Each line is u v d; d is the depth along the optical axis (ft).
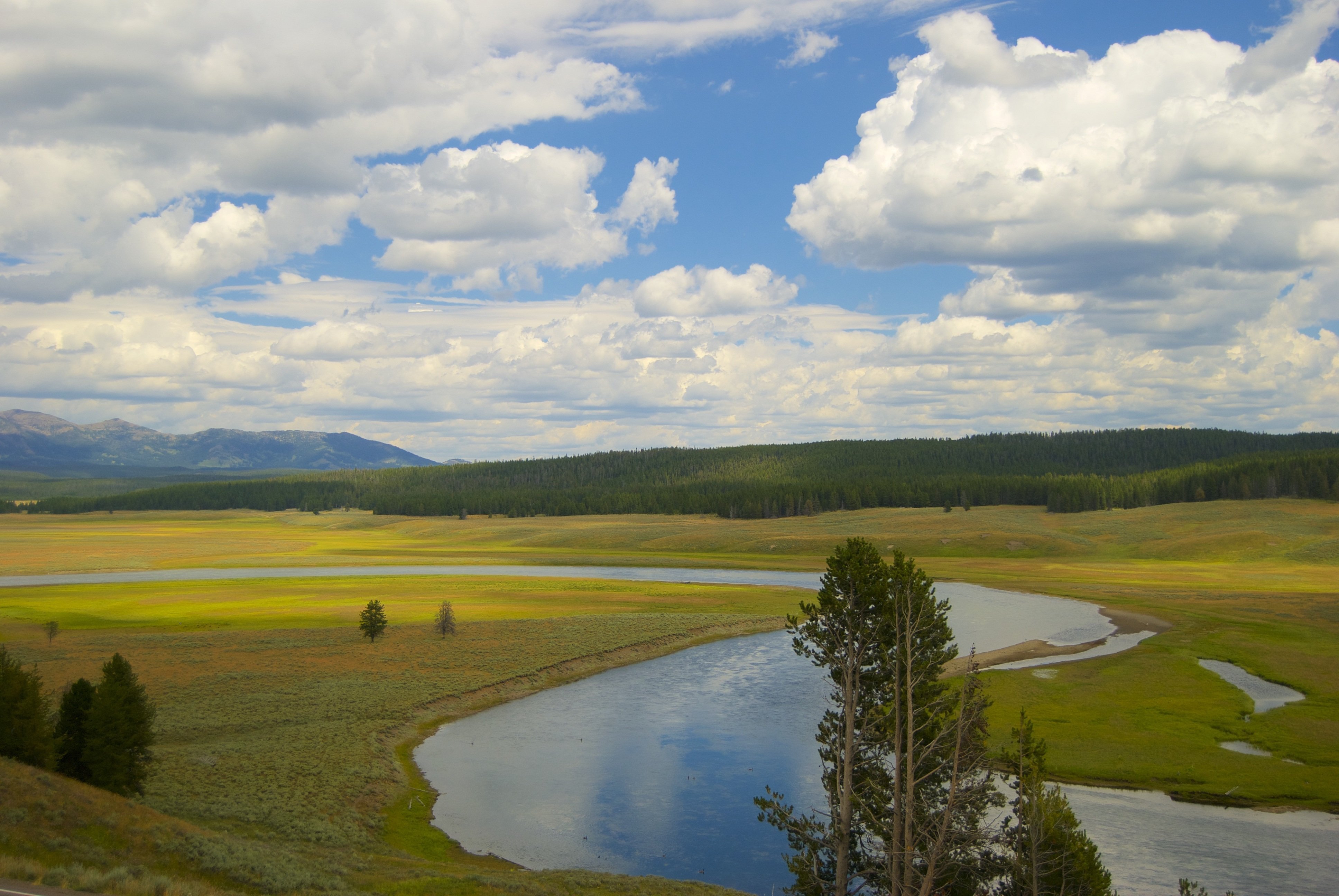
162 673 205.87
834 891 91.45
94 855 78.84
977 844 83.56
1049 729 165.89
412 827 126.31
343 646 244.83
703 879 111.65
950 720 92.53
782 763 155.94
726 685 216.13
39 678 107.86
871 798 95.86
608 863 115.96
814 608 98.68
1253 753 151.43
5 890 57.62
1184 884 88.84
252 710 176.86
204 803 121.08
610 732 175.94
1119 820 124.57
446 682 206.08
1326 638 247.91
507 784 145.48
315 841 111.34
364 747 157.17
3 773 91.20
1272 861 111.14
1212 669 214.69
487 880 94.68
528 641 256.52
